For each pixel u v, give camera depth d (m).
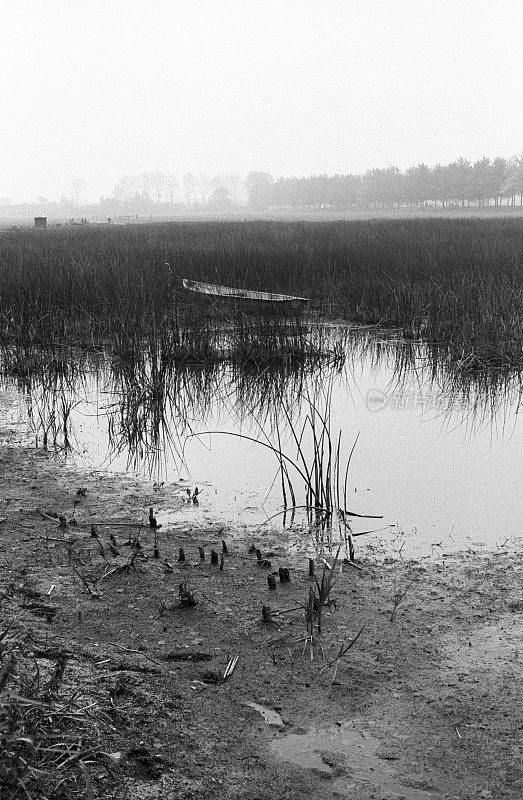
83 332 9.40
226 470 5.23
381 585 3.56
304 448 5.70
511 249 14.45
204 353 8.63
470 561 3.83
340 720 2.60
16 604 3.31
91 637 3.07
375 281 12.00
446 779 2.32
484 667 2.89
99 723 2.43
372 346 9.57
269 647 3.02
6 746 2.14
